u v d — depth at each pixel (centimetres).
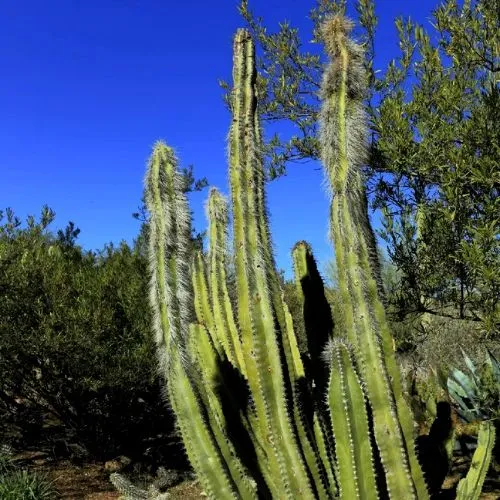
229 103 531
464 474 597
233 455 351
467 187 397
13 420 833
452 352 802
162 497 660
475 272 369
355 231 345
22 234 830
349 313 346
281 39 519
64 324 741
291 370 352
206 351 382
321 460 356
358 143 354
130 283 873
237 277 361
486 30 405
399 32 435
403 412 336
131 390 781
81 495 709
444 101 396
